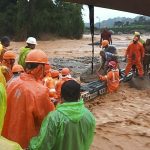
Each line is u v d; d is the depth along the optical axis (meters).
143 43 18.66
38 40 59.69
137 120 11.77
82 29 63.88
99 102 14.20
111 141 9.59
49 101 5.28
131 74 18.06
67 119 4.65
